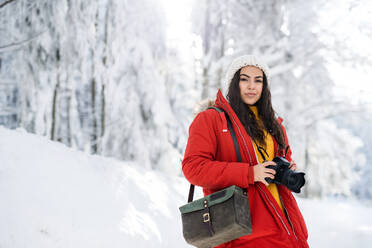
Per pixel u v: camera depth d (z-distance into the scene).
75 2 5.71
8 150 2.67
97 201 2.85
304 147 11.94
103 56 6.27
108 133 6.58
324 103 11.60
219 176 1.55
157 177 4.94
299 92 11.52
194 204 1.56
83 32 5.84
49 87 5.86
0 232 1.89
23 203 2.20
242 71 1.87
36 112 5.87
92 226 2.46
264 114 1.90
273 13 10.31
